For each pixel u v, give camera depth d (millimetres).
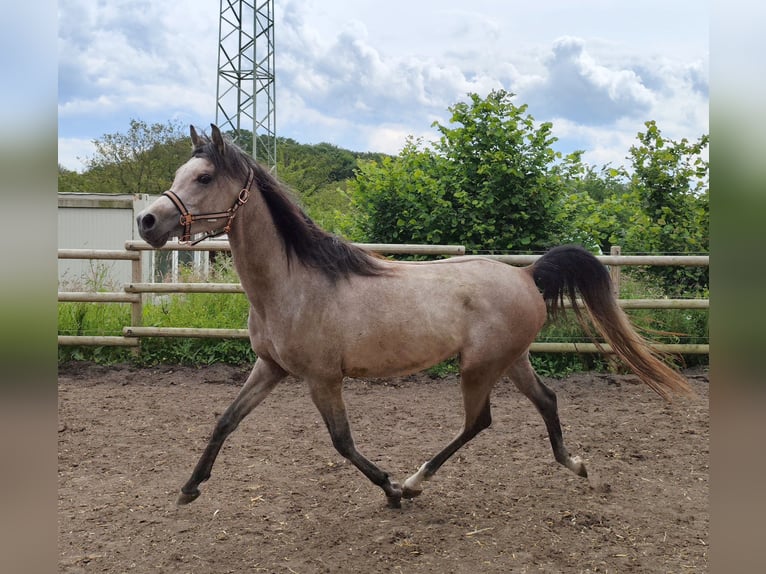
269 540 3074
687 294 7203
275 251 3186
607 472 3969
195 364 6699
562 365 6539
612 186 13844
